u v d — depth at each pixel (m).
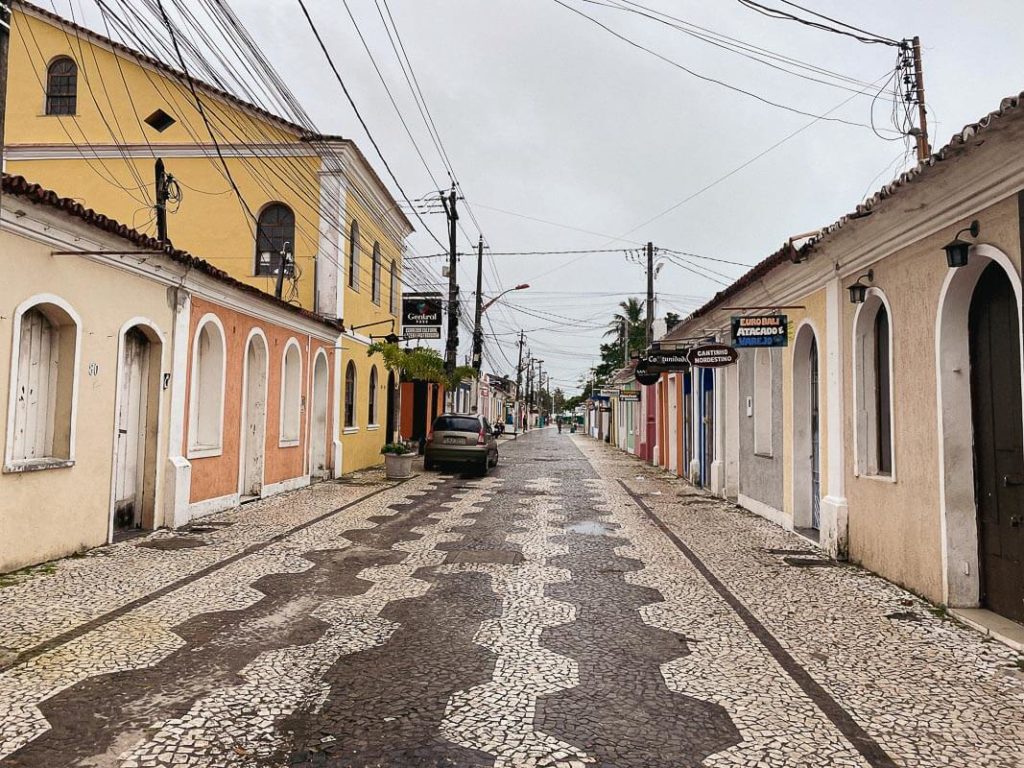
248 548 8.10
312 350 14.96
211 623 5.31
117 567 6.99
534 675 4.39
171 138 16.75
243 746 3.39
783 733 3.64
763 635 5.25
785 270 9.35
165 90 16.59
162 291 9.07
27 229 6.46
